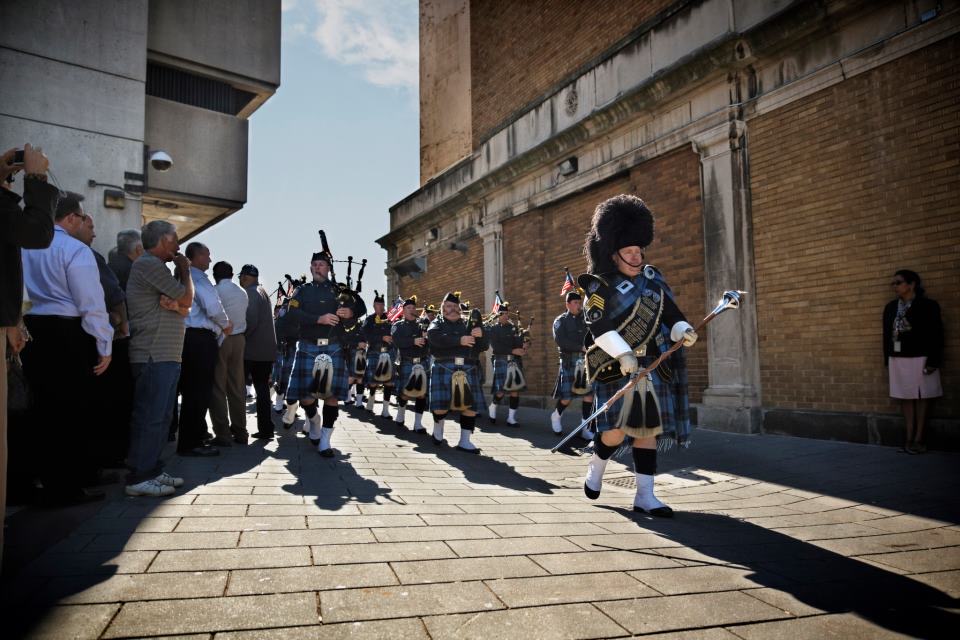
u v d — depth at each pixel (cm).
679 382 414
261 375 706
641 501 386
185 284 432
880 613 218
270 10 1116
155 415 412
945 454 570
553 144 1152
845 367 686
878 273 661
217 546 272
